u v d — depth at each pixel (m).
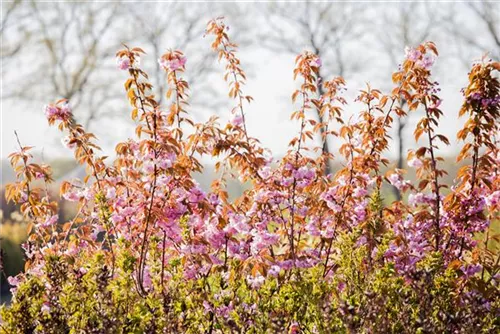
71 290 4.44
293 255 5.56
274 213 5.91
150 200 5.51
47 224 6.20
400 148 23.06
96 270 4.58
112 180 6.01
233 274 4.89
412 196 6.09
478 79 5.83
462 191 5.99
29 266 5.98
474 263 5.89
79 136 5.86
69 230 6.26
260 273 5.05
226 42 6.73
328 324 4.20
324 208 6.02
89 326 4.14
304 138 6.16
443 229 6.04
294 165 5.82
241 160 5.96
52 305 4.34
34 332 4.28
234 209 5.57
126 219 5.77
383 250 4.92
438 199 6.05
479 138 5.86
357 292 4.69
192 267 5.38
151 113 5.45
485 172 6.01
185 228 5.30
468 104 5.82
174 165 5.45
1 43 28.44
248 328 4.40
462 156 5.97
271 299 4.59
